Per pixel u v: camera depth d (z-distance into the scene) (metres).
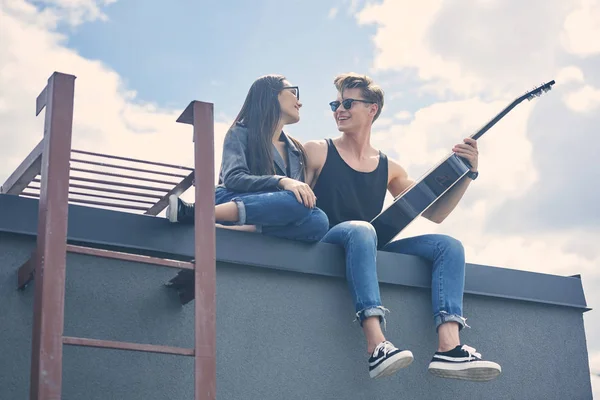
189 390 3.82
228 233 4.09
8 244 3.65
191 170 4.12
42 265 3.21
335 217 4.77
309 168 4.84
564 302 4.95
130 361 3.74
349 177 4.85
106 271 3.80
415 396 4.38
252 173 4.48
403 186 5.09
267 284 4.14
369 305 4.11
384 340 4.05
